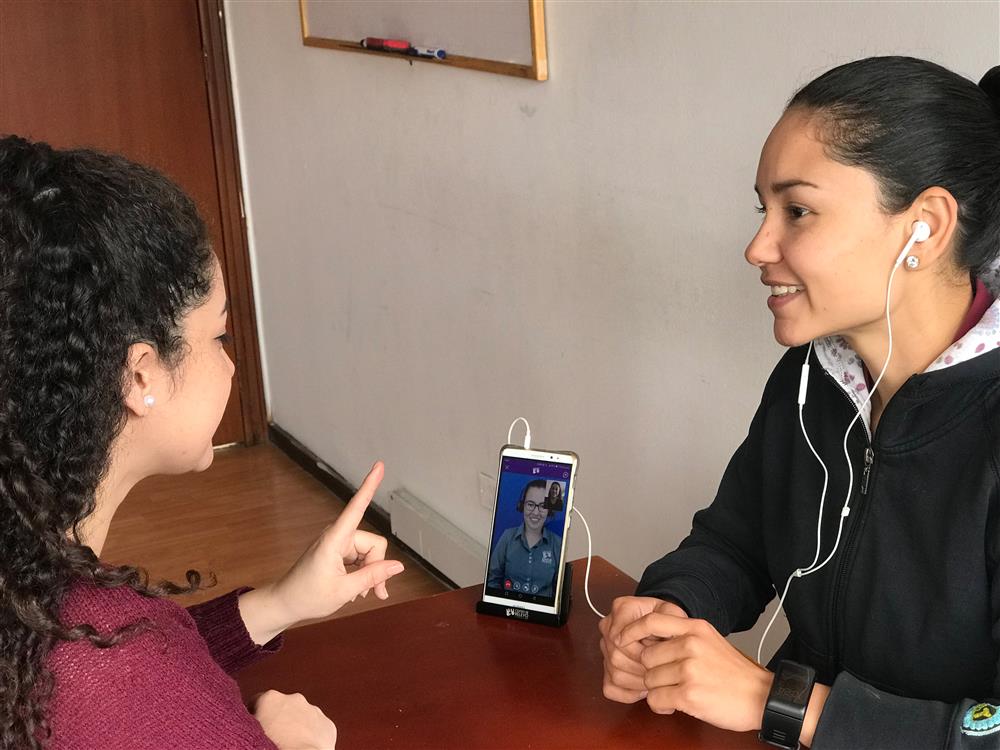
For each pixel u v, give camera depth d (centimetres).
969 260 98
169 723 76
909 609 104
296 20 303
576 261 207
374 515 310
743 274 168
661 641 108
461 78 233
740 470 129
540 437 230
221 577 289
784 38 153
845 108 94
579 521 221
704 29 166
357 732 108
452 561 268
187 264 81
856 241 95
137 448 84
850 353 109
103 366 77
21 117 337
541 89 207
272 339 371
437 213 254
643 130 183
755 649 179
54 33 334
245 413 381
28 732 74
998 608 96
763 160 100
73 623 75
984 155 95
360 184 287
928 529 102
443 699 113
